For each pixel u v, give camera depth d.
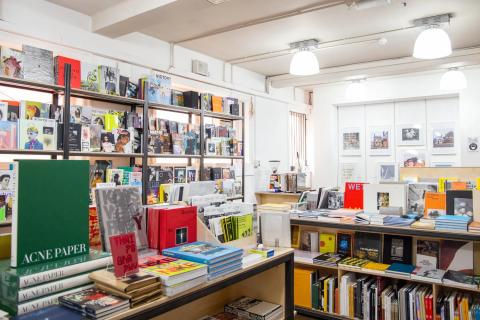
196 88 4.99
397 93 6.20
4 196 2.64
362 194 3.68
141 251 1.68
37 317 1.09
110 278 1.28
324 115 7.00
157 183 3.89
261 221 2.26
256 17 3.84
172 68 4.59
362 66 5.56
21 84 2.88
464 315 2.73
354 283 3.23
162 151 4.00
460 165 5.80
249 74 6.03
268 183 6.31
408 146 6.38
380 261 3.30
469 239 2.75
